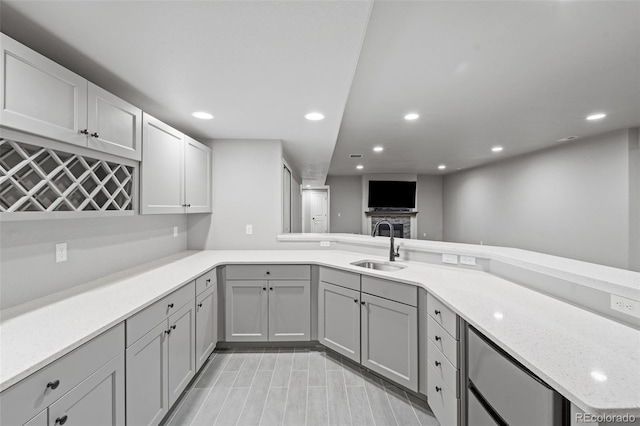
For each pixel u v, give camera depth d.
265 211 3.19
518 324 1.17
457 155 5.84
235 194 3.17
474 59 2.00
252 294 2.54
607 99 2.77
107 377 1.19
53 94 1.26
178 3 1.10
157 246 2.58
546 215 5.24
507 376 1.02
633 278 1.27
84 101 1.42
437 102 2.82
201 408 1.82
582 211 4.52
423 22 1.58
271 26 1.25
